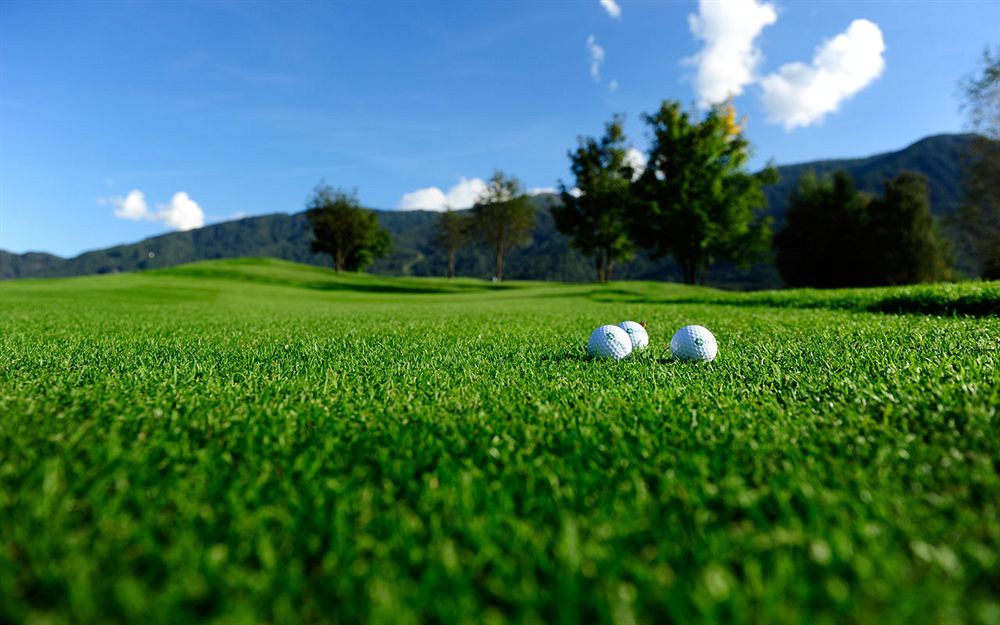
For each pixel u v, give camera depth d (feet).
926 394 7.98
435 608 3.46
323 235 207.31
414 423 7.20
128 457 5.76
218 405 8.11
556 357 13.37
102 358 13.15
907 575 3.74
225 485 5.22
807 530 4.28
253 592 3.60
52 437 6.33
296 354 14.06
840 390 8.63
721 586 3.55
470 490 5.01
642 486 5.06
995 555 3.87
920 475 5.21
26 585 3.78
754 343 15.53
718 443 6.31
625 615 3.35
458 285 164.96
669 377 10.26
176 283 90.63
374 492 5.03
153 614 3.39
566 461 5.85
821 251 162.40
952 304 24.30
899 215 153.58
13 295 56.59
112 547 4.09
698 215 126.82
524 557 4.00
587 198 157.17
